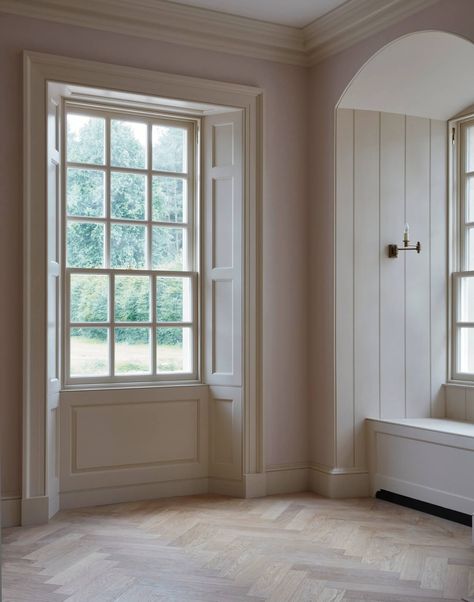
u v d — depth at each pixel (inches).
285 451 213.0
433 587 132.6
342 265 207.3
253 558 149.2
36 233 179.5
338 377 206.1
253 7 192.1
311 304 216.1
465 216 216.7
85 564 145.0
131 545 158.1
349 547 157.2
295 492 212.4
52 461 185.0
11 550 154.4
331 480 203.9
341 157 207.9
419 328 216.1
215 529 171.2
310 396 216.2
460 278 216.5
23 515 175.0
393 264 213.5
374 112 211.9
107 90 189.8
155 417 203.9
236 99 205.9
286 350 213.9
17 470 177.5
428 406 215.8
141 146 209.5
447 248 217.9
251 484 204.7
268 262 211.3
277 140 213.3
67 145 199.2
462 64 190.9
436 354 216.8
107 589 130.7
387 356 211.9
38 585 132.8
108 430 197.3
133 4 185.6
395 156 214.5
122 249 206.2
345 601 125.4
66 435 191.8
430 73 196.4
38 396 178.9
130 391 199.9
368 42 192.2
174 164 214.4
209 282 211.8
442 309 217.2
